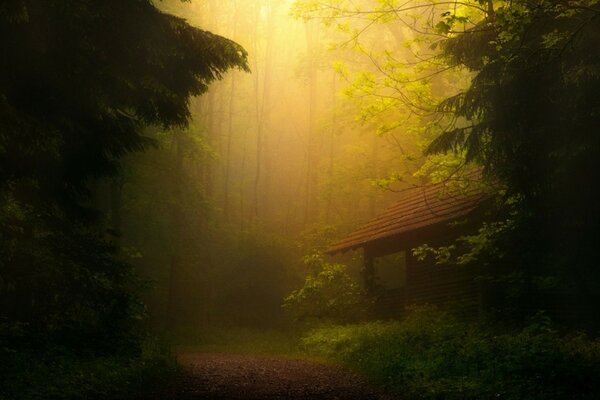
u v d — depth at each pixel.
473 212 16.59
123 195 33.03
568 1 10.23
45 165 10.19
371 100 16.52
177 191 31.77
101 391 8.19
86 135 10.75
